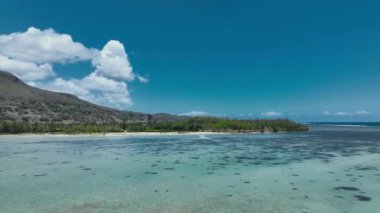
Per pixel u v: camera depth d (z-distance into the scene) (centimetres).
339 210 1719
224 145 5400
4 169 2966
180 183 2369
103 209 1697
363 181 2450
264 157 3825
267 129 10369
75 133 8231
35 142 5906
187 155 4022
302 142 6056
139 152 4341
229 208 1730
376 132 10750
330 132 10706
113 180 2473
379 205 1814
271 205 1797
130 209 1698
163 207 1738
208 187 2234
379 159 3634
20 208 1714
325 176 2648
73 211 1661
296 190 2158
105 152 4350
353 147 5038
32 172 2814
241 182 2408
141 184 2325
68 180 2467
